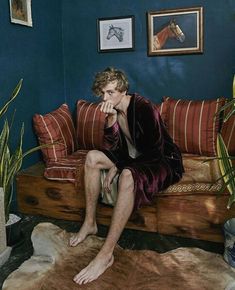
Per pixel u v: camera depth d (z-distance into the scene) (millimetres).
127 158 1971
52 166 2250
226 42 2506
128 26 2719
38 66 2584
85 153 2582
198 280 1588
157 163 1854
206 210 1904
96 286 1566
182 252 1825
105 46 2814
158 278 1616
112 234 1693
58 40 2852
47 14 2662
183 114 2426
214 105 2367
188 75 2652
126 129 1931
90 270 1617
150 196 1787
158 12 2611
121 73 1836
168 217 1994
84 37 2861
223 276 1602
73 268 1708
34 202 2320
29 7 2408
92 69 2898
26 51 2426
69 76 2975
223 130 2283
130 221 2084
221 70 2561
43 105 2680
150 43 2682
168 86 2727
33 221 2258
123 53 2783
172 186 1921
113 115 1938
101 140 2637
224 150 1727
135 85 2811
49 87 2754
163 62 2695
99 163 1904
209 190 1868
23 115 2438
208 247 1884
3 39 2182
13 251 1904
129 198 1699
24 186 2318
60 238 1980
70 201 2213
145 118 1844
